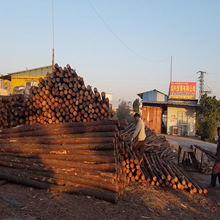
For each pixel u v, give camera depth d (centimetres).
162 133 2555
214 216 504
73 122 588
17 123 662
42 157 554
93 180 487
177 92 2728
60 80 626
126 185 618
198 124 2495
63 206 427
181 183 660
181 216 475
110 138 505
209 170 922
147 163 732
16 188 517
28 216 378
